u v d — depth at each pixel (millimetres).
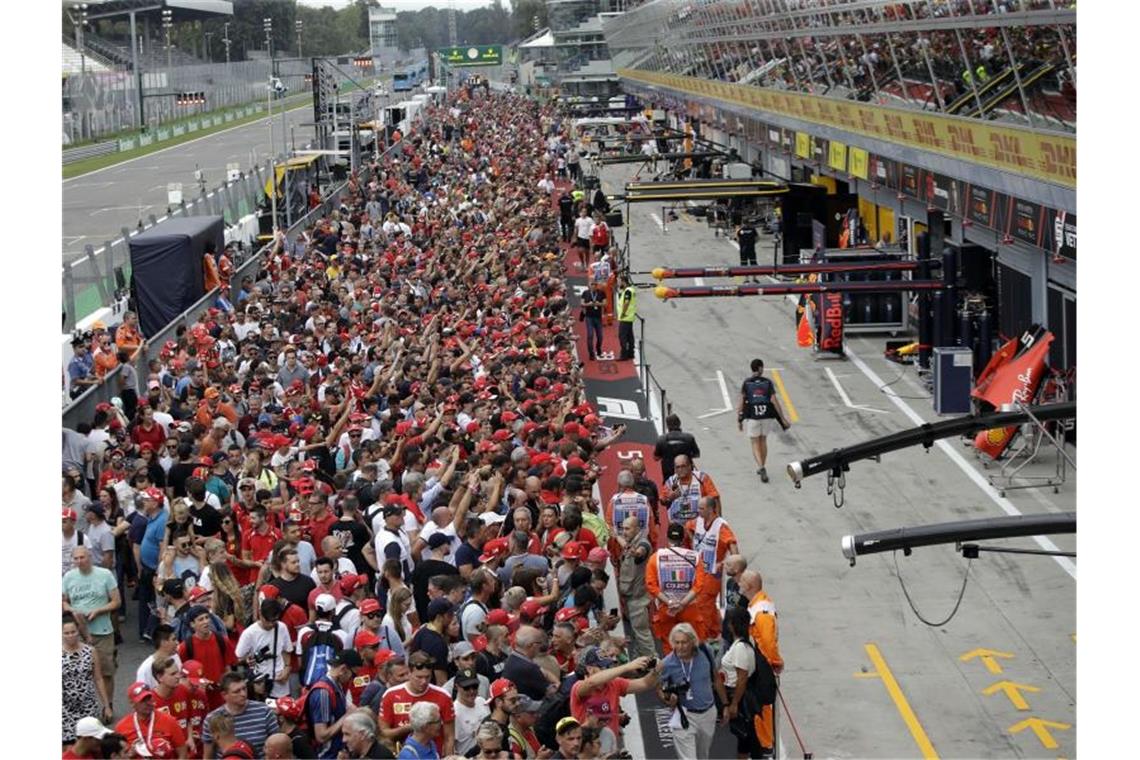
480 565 37875
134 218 150125
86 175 194750
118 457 47656
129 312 70688
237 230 114938
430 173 171875
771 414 63062
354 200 139250
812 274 85062
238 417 56656
